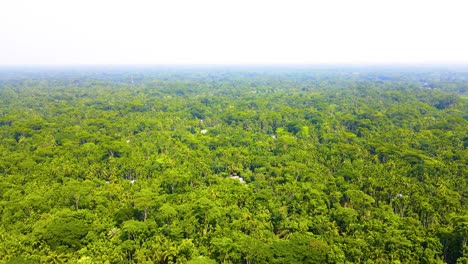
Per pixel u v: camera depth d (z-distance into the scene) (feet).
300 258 179.93
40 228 199.11
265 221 223.92
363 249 191.42
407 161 317.22
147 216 226.58
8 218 215.51
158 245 190.60
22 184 268.62
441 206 235.20
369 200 242.99
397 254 187.11
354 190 252.83
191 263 171.12
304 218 225.56
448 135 388.37
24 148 358.23
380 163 323.57
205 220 219.00
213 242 193.47
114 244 194.70
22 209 224.74
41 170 290.97
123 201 243.81
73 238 193.77
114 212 225.56
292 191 257.55
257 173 309.83
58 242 190.49
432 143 371.15
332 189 262.26
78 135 383.45
